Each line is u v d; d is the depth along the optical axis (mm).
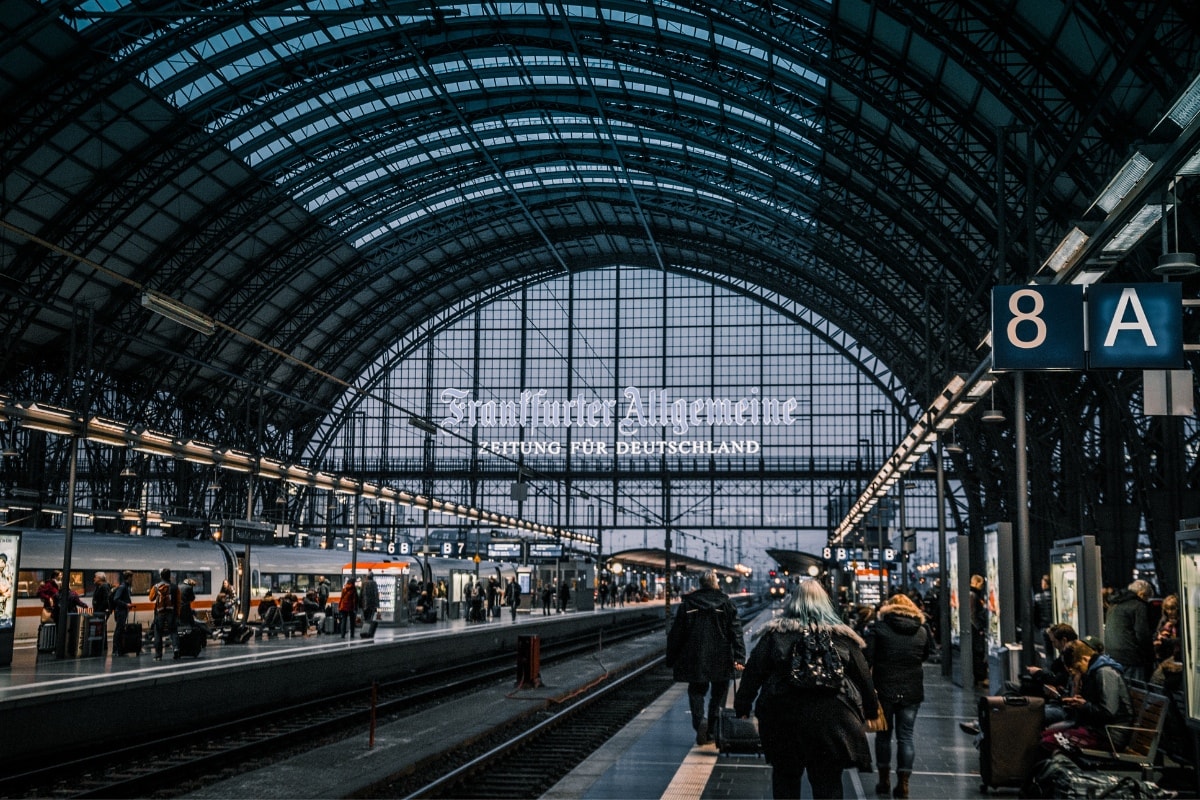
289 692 23875
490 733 17484
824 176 43781
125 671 20156
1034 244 19766
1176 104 11352
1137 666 13867
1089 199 26500
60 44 38281
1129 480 32031
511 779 13836
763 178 48844
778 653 6930
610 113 47562
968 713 17594
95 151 44844
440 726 17641
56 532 33312
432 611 45938
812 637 6902
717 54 38469
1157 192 12789
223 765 16219
